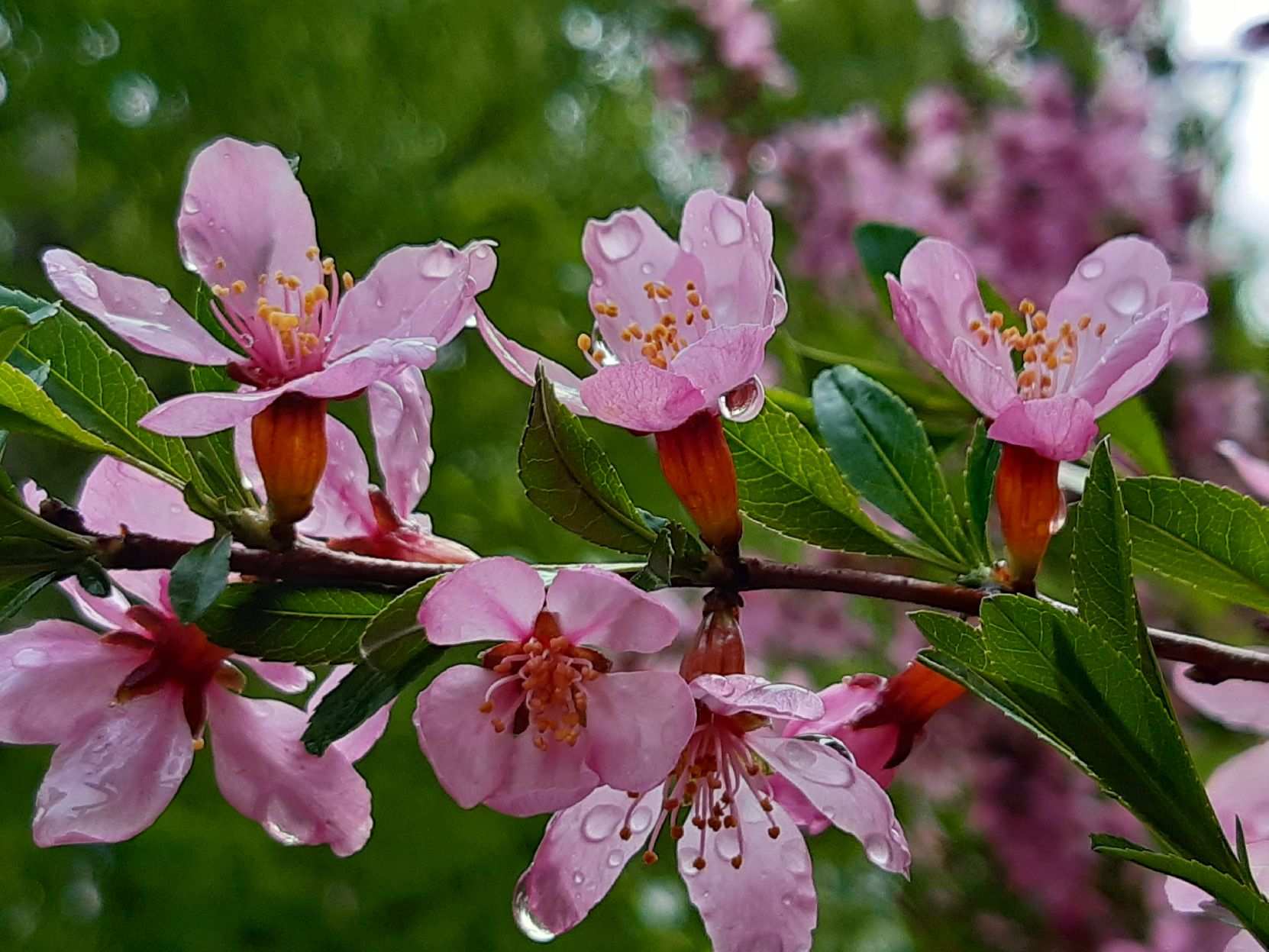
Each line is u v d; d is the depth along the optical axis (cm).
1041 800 31
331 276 15
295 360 15
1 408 14
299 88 52
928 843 33
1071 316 16
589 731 14
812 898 15
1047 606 14
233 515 14
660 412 15
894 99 47
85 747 14
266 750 15
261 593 14
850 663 36
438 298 14
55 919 43
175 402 14
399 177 53
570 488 14
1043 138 33
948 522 16
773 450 16
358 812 15
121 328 14
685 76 38
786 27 49
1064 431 15
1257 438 29
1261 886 16
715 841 15
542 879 15
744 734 15
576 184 59
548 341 49
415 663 14
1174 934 27
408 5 54
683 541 14
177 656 15
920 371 21
